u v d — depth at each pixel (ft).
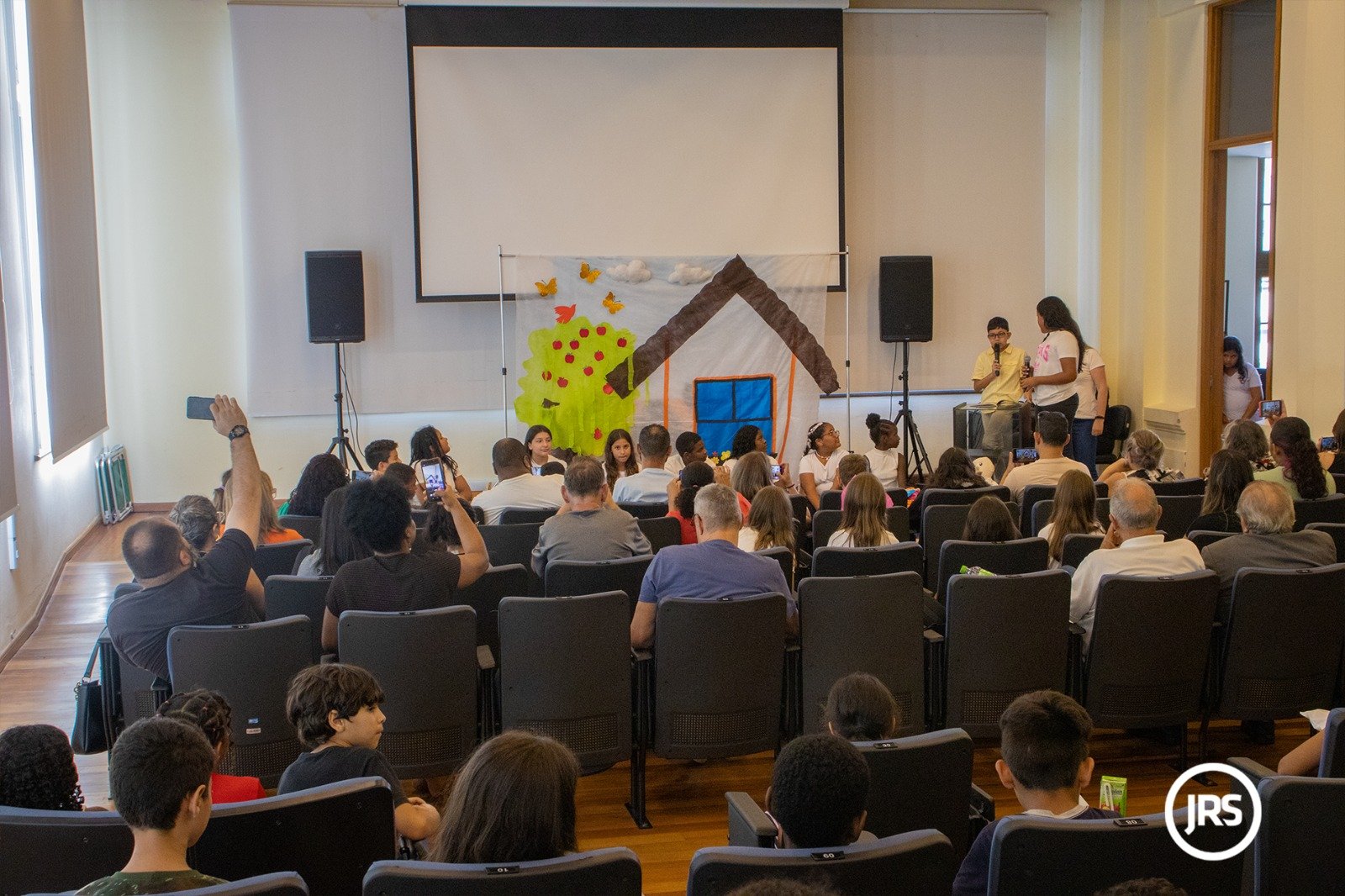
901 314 32.24
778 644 12.64
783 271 31.91
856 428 34.35
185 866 6.83
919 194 33.17
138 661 12.10
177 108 31.68
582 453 31.50
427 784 13.62
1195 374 32.07
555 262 31.17
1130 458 21.35
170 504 32.58
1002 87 33.27
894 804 8.67
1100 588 12.78
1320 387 26.25
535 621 12.05
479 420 32.94
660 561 13.06
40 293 22.16
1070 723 7.75
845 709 9.10
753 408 32.12
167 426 32.40
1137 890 5.08
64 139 24.30
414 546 12.89
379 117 30.99
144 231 31.89
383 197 31.22
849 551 14.26
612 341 31.50
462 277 31.09
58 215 23.47
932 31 32.83
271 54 30.50
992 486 20.42
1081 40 34.68
